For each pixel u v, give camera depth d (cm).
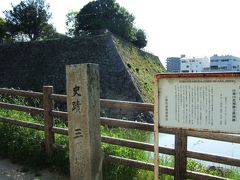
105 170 571
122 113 2338
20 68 3494
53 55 3388
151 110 537
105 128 795
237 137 452
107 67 3002
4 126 753
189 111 379
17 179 585
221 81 362
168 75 384
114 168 573
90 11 4259
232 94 359
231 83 358
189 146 1232
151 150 535
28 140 691
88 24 4288
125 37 4166
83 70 455
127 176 561
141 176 561
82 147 464
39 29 4944
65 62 3250
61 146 640
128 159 556
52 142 654
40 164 639
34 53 3544
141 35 4353
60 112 641
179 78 380
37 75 3312
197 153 482
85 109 457
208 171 625
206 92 370
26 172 618
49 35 5009
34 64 3434
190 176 488
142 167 540
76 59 3216
